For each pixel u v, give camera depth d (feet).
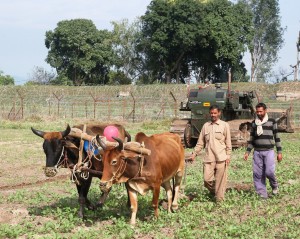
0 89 172.65
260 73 266.77
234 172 48.55
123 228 27.73
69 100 167.73
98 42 249.96
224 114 69.92
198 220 29.73
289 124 99.55
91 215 30.96
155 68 233.14
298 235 26.73
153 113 140.05
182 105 73.56
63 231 27.96
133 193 28.58
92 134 30.45
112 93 176.45
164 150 29.81
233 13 216.95
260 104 35.53
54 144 28.71
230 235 26.76
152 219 29.58
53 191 40.16
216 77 243.19
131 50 252.62
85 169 29.07
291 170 49.21
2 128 109.50
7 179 47.93
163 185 31.73
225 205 32.91
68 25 241.55
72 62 244.63
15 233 26.86
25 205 34.83
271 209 32.27
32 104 155.74
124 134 32.45
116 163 26.32
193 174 47.39
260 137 35.60
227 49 212.23
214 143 34.09
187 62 235.61
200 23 205.67
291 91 180.45
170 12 208.74
